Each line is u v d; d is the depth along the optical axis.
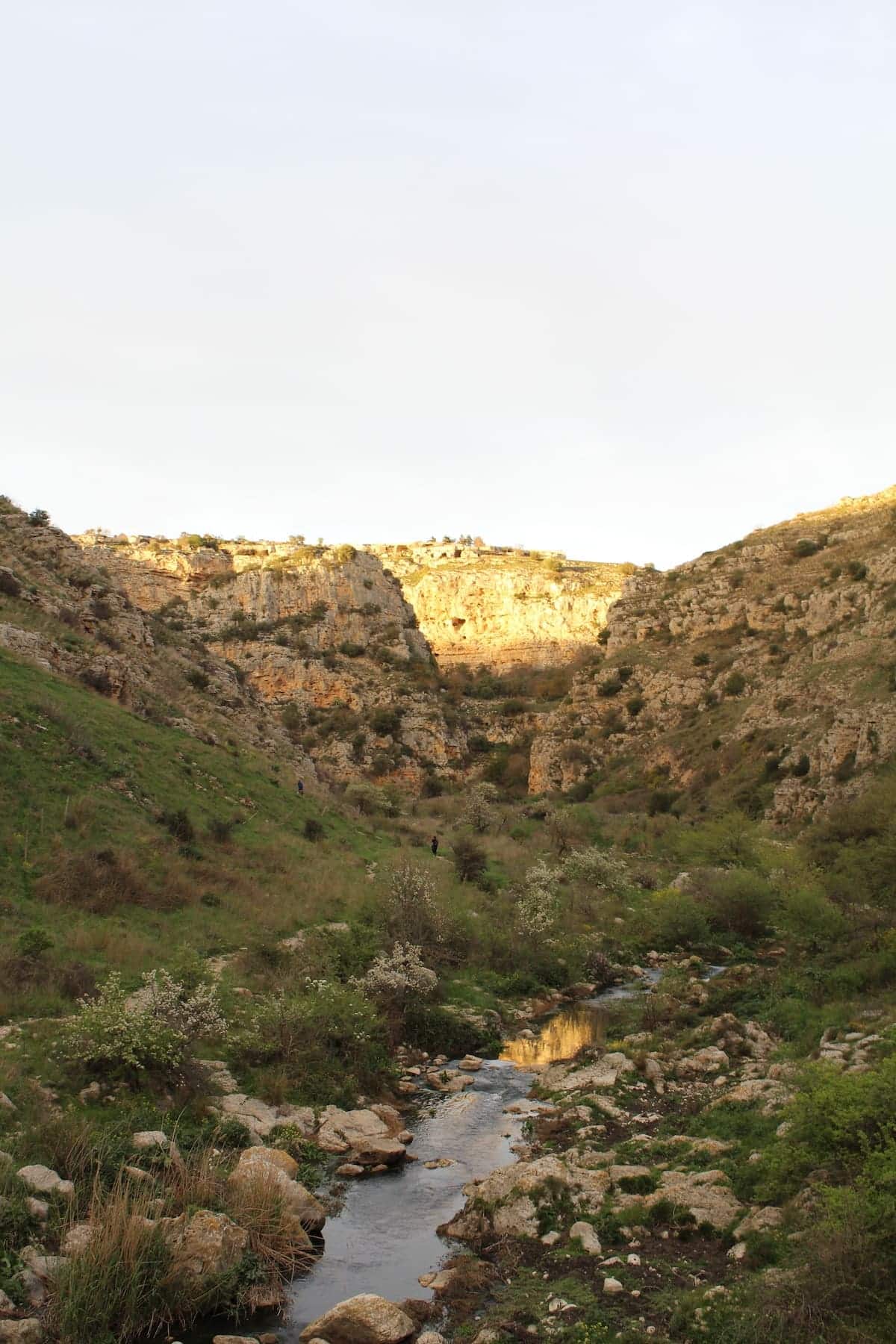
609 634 101.12
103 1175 10.91
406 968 21.44
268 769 41.16
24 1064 13.20
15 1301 8.79
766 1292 8.73
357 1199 12.67
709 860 45.38
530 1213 11.60
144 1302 9.24
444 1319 9.71
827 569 83.69
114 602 45.62
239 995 18.28
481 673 131.50
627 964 29.22
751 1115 14.19
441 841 48.31
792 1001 20.94
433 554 156.12
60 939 18.31
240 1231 10.46
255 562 115.00
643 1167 12.79
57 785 25.34
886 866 29.95
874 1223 8.84
